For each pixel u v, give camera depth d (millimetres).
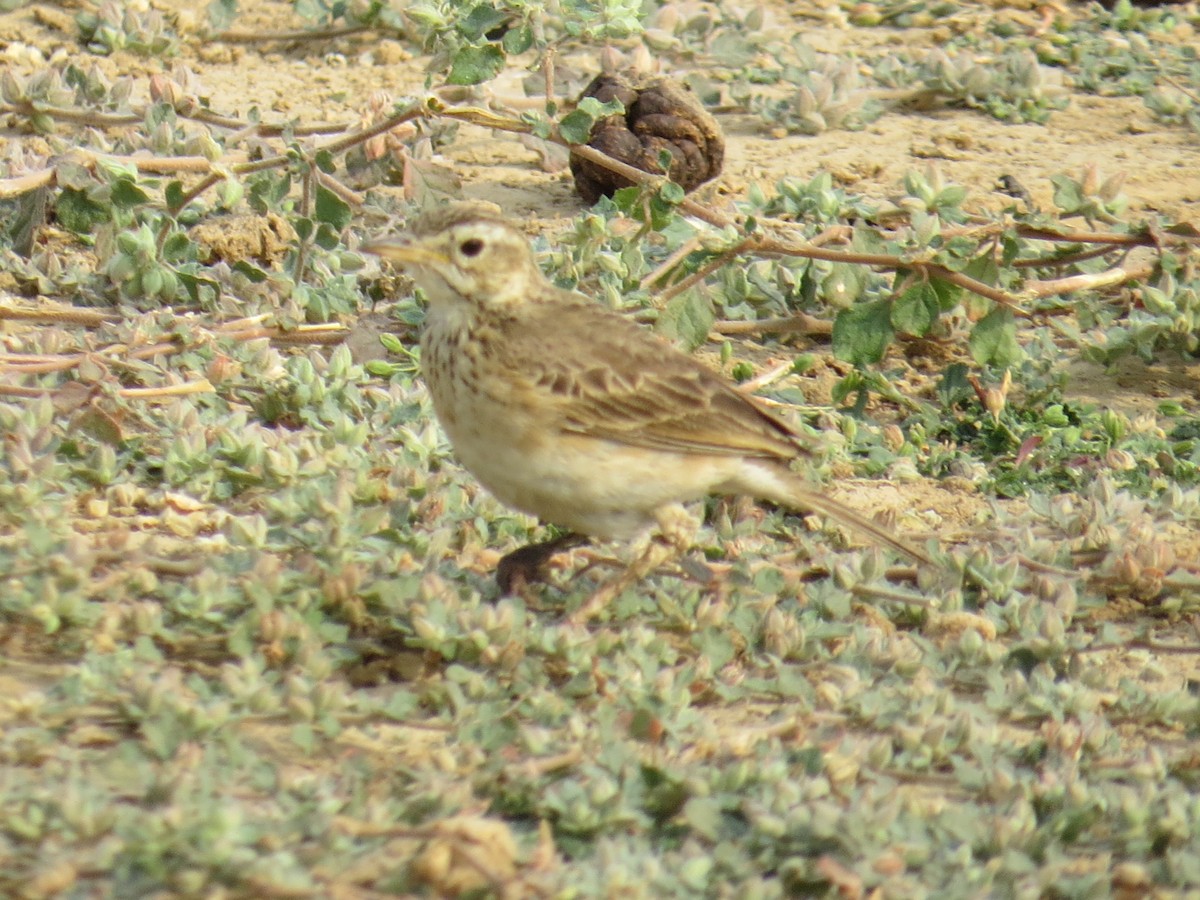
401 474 11539
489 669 9352
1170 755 9430
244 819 7422
